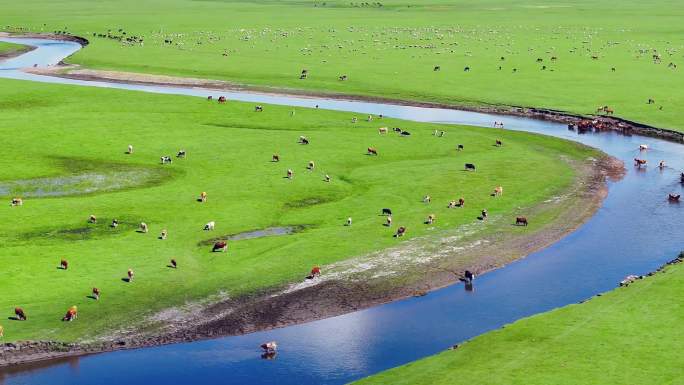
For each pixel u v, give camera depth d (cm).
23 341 5409
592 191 8688
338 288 6278
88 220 7619
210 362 5231
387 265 6688
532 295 6181
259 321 5781
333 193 8481
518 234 7406
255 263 6694
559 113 12238
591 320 5591
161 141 10350
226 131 10912
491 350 5225
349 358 5259
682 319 5547
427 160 9744
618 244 7206
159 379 5022
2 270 6438
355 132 10969
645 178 9219
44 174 9094
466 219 7750
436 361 5119
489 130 11338
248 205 8075
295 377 5025
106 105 12356
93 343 5447
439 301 6097
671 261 6775
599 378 4828
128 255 6806
